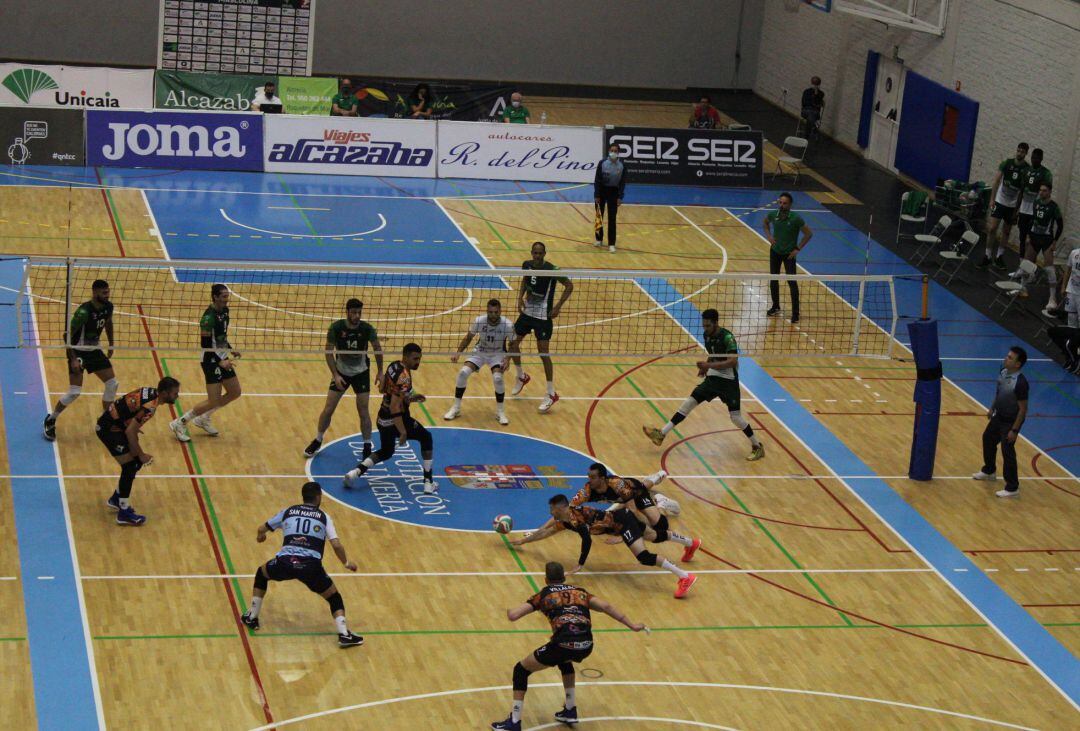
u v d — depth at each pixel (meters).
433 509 16.38
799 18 40.97
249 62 35.69
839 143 38.38
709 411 20.06
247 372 20.06
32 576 14.12
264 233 26.59
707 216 30.53
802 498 17.50
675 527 16.41
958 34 32.22
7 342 20.16
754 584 15.23
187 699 12.26
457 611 14.17
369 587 14.50
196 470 16.86
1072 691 13.63
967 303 26.00
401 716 12.27
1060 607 15.30
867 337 23.62
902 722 12.80
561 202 30.89
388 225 27.89
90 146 30.08
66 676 12.45
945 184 29.69
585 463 17.95
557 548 15.74
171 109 30.77
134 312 21.72
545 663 11.95
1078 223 27.83
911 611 14.95
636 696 12.90
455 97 35.28
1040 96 28.95
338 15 41.72
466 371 18.80
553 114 39.22
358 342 16.83
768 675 13.44
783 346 22.77
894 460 18.89
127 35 40.66
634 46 43.62
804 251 28.27
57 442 17.25
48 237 25.02
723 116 40.69
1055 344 24.11
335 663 13.05
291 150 31.23
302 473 17.02
